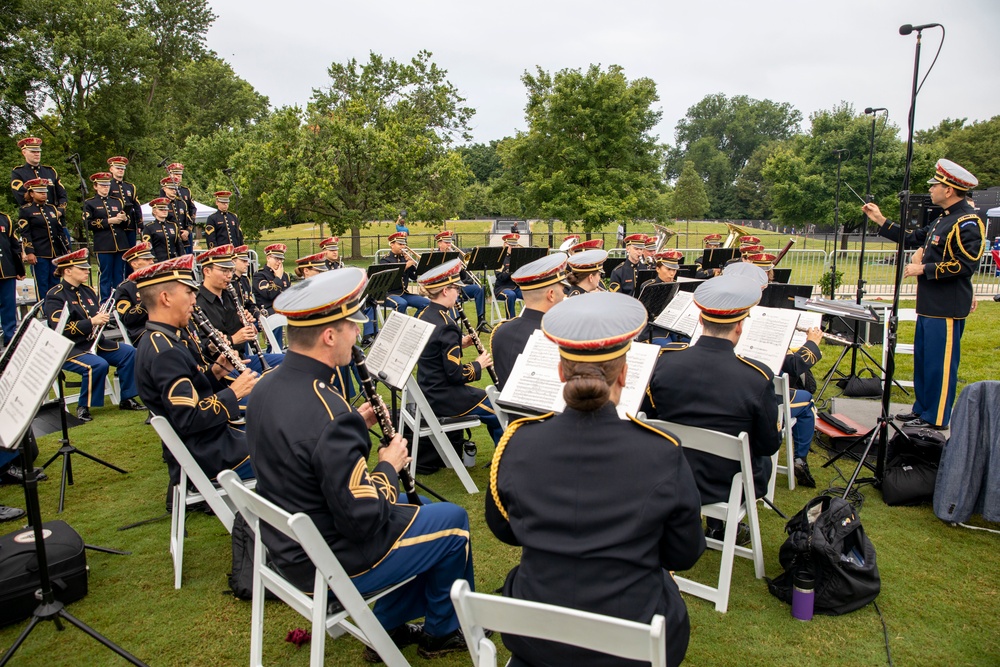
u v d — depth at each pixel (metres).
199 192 29.23
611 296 2.10
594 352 1.92
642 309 2.07
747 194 63.66
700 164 74.25
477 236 27.64
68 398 6.09
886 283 15.03
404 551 2.55
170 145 33.09
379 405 2.94
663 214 20.33
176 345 3.60
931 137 50.72
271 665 2.87
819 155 23.45
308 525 2.17
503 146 19.11
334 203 21.09
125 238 11.17
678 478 1.80
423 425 4.78
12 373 2.71
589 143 18.02
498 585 3.43
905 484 4.23
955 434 3.91
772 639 2.99
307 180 20.09
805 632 3.04
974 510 3.93
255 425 2.40
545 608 1.61
